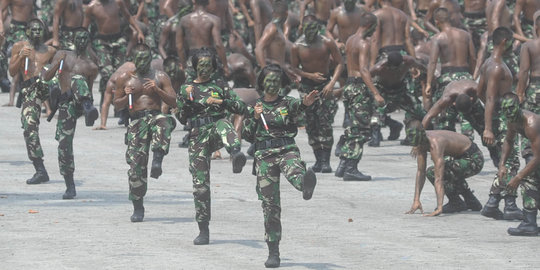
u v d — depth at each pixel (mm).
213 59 32812
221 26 64812
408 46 53406
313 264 30422
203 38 58062
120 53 69312
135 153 36938
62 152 41875
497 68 41000
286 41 56906
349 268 29938
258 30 70062
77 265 30141
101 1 68688
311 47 49781
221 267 29938
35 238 34156
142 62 36688
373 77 48969
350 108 48562
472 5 71062
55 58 43594
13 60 44062
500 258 31453
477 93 42375
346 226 36812
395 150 58844
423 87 56781
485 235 35281
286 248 32812
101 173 49562
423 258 31375
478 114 45750
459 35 51281
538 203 35312
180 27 58562
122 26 69750
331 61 55625
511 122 34781
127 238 34219
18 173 49125
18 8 71875
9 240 33812
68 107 41750
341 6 64562
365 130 48469
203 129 32844
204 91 32750
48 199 42219
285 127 30078
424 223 37594
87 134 63719
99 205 40875
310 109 50406
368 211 40062
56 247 32688
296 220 37969
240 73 58719
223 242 33656
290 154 29875
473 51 51469
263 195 29938
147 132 37062
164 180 47812
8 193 43594
